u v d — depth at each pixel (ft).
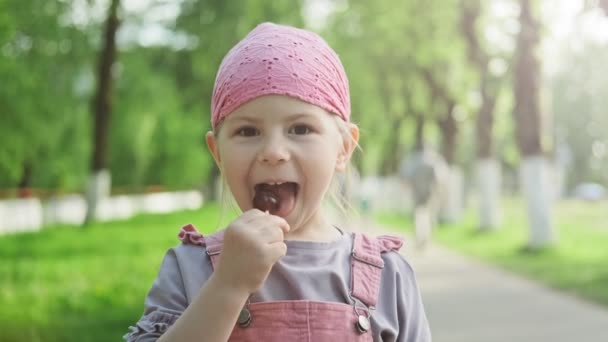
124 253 44.27
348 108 6.14
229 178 5.75
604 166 201.67
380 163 129.08
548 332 23.53
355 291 6.02
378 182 128.06
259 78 5.61
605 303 28.53
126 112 84.43
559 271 37.06
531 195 46.34
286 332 5.75
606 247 47.11
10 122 71.67
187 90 82.84
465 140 184.03
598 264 38.68
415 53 73.92
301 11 66.90
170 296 6.02
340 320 5.85
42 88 70.90
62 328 21.01
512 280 35.50
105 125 66.28
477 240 56.18
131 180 106.73
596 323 24.86
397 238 6.53
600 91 183.32
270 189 5.67
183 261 6.12
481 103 63.00
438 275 37.78
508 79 62.18
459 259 44.65
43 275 33.99
